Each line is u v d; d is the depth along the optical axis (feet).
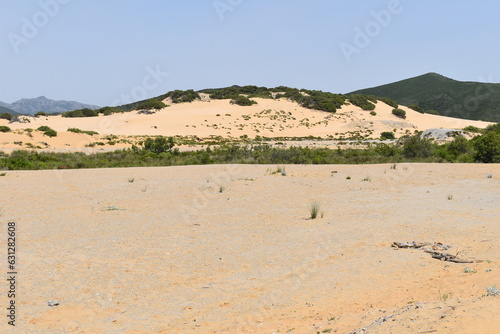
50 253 30.71
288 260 29.25
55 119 335.67
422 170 82.79
